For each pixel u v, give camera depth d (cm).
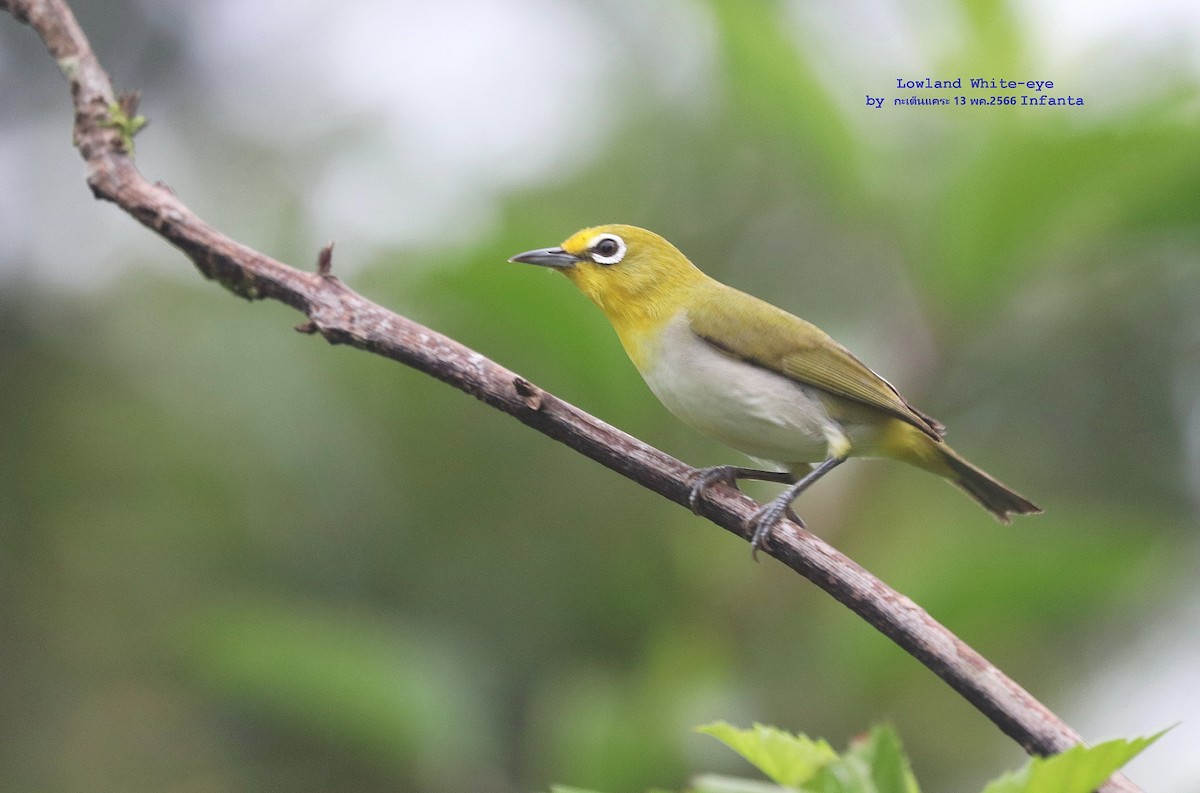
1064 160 830
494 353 974
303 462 1062
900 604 638
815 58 930
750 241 1263
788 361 976
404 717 784
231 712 1129
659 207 1276
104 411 1188
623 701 793
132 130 726
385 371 1083
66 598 1166
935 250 875
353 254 1245
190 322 1188
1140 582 760
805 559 666
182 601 1102
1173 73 895
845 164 926
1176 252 952
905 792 515
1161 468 1180
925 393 893
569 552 1044
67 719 1155
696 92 1304
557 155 1298
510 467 1077
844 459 951
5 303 1287
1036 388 1185
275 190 1418
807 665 826
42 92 1598
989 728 1210
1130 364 1180
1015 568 752
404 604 1050
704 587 869
